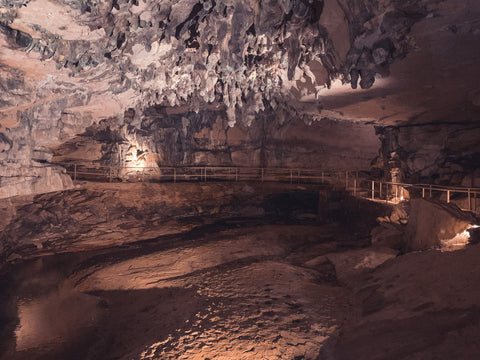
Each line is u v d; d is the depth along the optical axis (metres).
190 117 18.73
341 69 6.93
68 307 7.40
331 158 20.08
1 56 5.90
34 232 11.80
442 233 6.94
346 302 5.89
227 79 8.49
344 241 11.08
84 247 11.58
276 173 19.98
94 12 5.00
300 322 5.30
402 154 13.01
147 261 9.80
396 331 4.09
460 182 11.11
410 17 5.02
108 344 5.68
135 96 10.16
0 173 8.79
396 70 7.11
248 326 5.27
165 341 5.14
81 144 16.86
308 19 5.71
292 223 15.73
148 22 5.73
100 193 14.89
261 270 7.93
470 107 10.03
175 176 17.30
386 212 10.35
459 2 4.59
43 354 5.63
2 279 8.94
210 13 6.01
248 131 19.75
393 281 5.71
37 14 4.95
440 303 4.22
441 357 3.12
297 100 10.89
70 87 8.30
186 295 7.05
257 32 5.93
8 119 8.10
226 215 16.19
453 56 6.32
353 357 3.97
